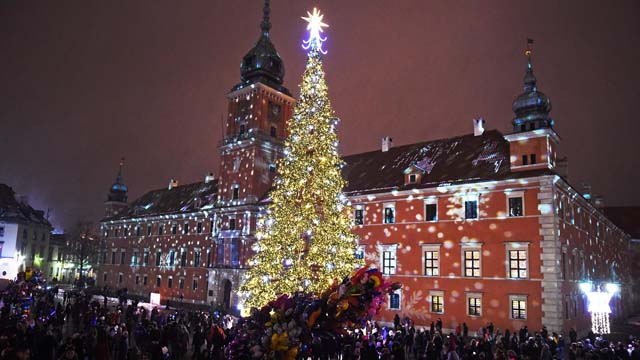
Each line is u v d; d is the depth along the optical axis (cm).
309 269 2416
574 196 4131
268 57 6000
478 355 1948
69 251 10175
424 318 3984
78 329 3198
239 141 5881
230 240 5797
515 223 3659
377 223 4497
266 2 6238
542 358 2088
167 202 8106
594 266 4731
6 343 1458
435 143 4959
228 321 3094
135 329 2647
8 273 8406
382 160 5234
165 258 7275
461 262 3881
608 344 2330
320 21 2770
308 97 2666
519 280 3553
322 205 2538
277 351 941
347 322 998
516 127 3903
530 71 3988
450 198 4066
